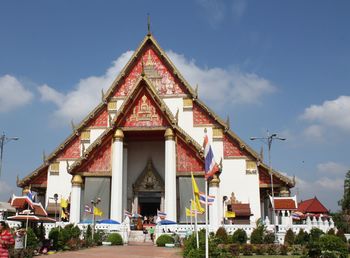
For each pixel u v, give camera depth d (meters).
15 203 33.81
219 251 19.69
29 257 20.44
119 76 41.44
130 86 41.50
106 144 36.94
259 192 38.50
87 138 40.66
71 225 29.72
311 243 19.84
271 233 30.53
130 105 37.28
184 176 36.00
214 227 33.41
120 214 35.09
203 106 40.28
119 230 32.53
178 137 36.69
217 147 39.56
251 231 32.09
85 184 36.16
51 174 40.22
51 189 39.84
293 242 29.44
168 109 36.66
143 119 36.97
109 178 36.41
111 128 36.66
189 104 40.59
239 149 39.47
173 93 41.00
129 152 40.16
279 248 25.67
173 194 35.09
